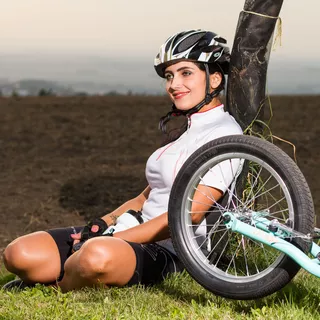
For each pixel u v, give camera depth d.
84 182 9.02
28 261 4.53
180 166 4.42
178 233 4.09
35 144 11.88
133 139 12.30
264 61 4.91
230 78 4.92
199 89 4.46
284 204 6.70
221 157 3.98
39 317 3.91
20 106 16.39
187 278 4.55
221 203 4.37
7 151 11.27
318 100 17.27
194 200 4.12
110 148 11.54
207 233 4.35
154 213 4.52
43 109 15.87
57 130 13.22
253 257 4.80
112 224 4.80
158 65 4.53
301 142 11.81
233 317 3.96
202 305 4.17
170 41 4.48
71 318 3.88
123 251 4.27
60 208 7.80
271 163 3.86
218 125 4.43
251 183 4.82
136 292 4.26
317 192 8.39
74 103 16.98
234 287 3.94
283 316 3.87
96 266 4.20
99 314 3.93
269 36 4.88
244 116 4.90
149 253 4.42
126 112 15.43
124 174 9.49
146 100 17.69
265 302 4.16
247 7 4.88
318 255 3.79
